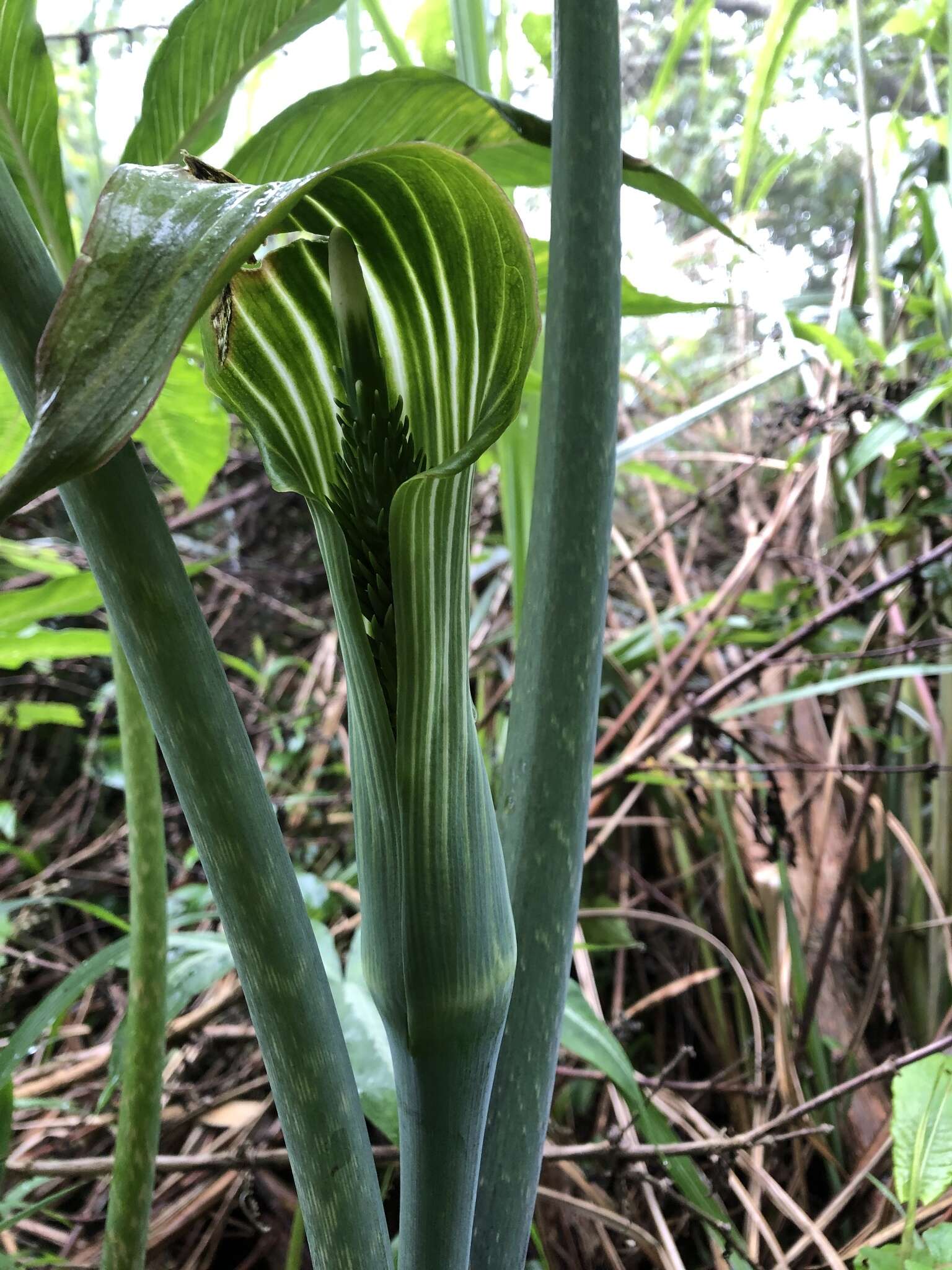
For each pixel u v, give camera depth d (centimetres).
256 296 15
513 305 14
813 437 49
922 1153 27
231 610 75
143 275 9
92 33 29
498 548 68
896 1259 25
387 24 33
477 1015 15
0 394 30
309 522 80
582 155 17
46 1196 38
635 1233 32
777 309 50
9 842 64
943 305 44
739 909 47
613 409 18
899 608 48
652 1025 47
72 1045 50
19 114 23
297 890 15
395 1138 25
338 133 25
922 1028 43
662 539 66
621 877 51
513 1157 18
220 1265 37
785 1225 36
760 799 50
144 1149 23
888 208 51
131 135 25
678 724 44
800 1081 39
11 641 33
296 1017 15
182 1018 40
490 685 62
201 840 15
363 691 15
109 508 14
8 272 13
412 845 14
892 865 46
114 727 72
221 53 24
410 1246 16
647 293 29
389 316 15
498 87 35
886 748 47
